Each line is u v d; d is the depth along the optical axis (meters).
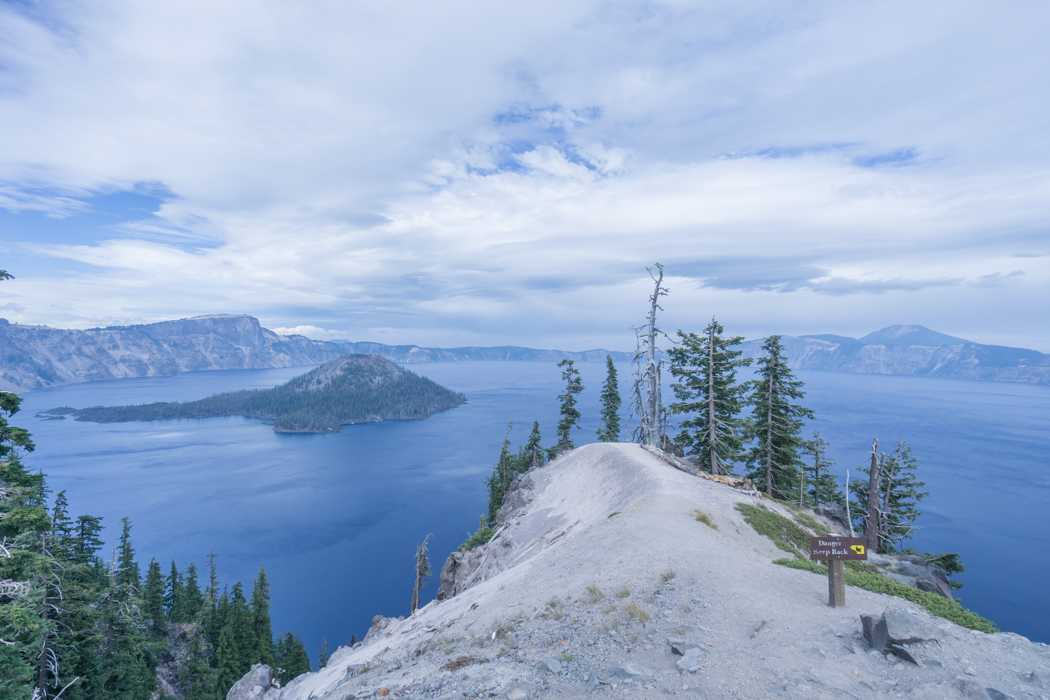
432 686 10.09
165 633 65.12
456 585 39.59
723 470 40.06
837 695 7.77
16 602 16.02
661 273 46.94
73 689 25.56
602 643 10.80
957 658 8.62
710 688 8.17
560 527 33.44
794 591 13.37
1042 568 111.06
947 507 153.38
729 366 39.72
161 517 191.88
